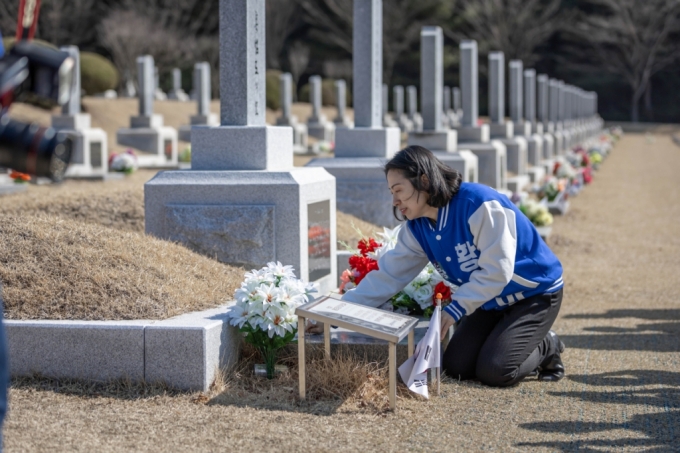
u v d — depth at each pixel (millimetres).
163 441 3691
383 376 4633
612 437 3900
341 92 35625
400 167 4363
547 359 4934
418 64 55812
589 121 50344
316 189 6375
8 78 2020
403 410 4234
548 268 4723
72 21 40812
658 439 3877
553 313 4805
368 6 9391
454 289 5141
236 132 6293
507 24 54969
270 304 4539
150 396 4289
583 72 61125
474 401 4434
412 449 3691
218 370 4535
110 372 4441
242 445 3672
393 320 4250
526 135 22125
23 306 4645
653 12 57250
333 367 4488
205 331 4352
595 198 17562
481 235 4434
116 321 4547
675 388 4758
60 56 2104
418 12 54500
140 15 40594
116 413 4043
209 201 6168
